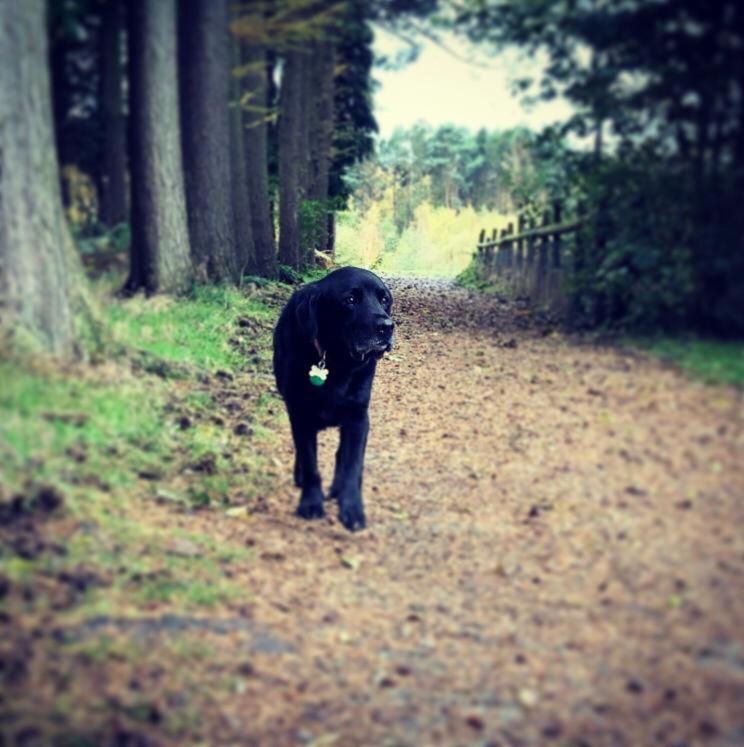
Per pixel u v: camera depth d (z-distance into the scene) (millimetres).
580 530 3008
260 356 5234
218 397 4504
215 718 2070
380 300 3893
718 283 3992
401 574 3025
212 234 5805
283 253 7629
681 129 4043
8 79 3322
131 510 3064
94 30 4211
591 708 2109
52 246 3545
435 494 3635
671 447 3229
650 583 2580
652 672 2197
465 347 5516
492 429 4043
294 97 7535
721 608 2363
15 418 3018
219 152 5730
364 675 2330
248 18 5426
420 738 2047
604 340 4754
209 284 5660
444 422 4328
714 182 3932
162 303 4816
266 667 2318
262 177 7070
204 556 2924
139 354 4301
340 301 3723
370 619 2682
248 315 5676
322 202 8312
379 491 3799
